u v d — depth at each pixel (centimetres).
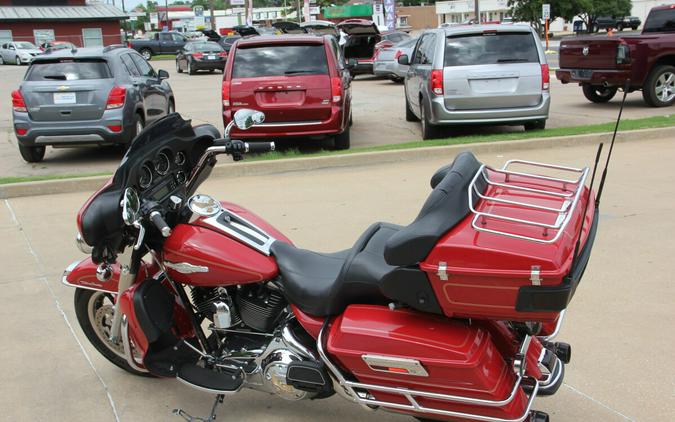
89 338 415
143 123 1133
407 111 1395
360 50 2517
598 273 535
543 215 289
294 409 379
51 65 1047
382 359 290
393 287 287
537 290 262
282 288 340
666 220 652
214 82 2653
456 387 284
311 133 1002
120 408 386
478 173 305
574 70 1462
